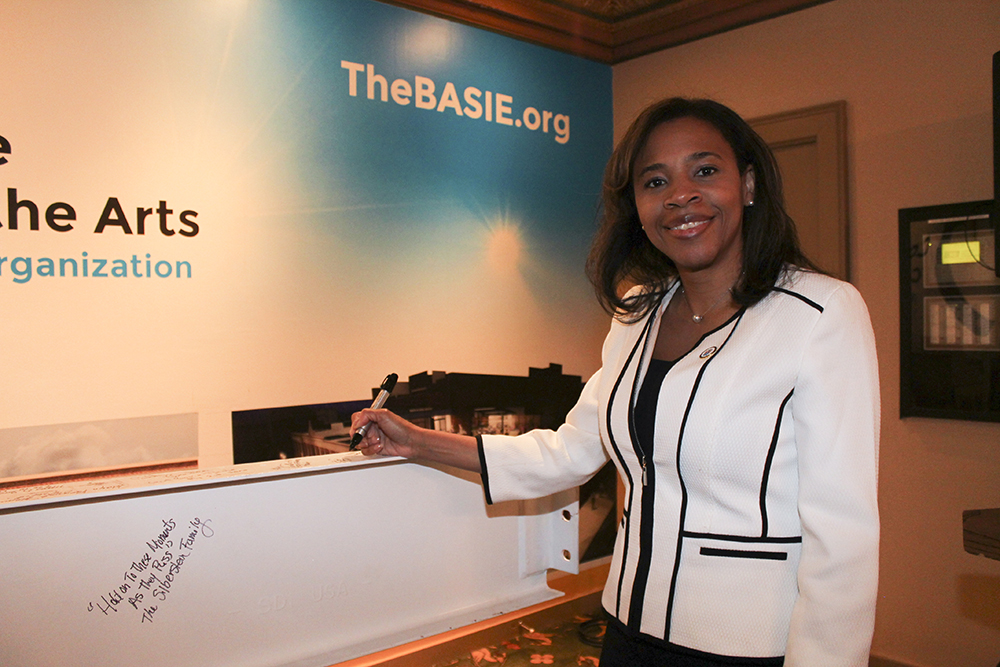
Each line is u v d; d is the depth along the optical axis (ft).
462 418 9.71
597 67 11.17
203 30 7.52
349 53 8.56
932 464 8.04
